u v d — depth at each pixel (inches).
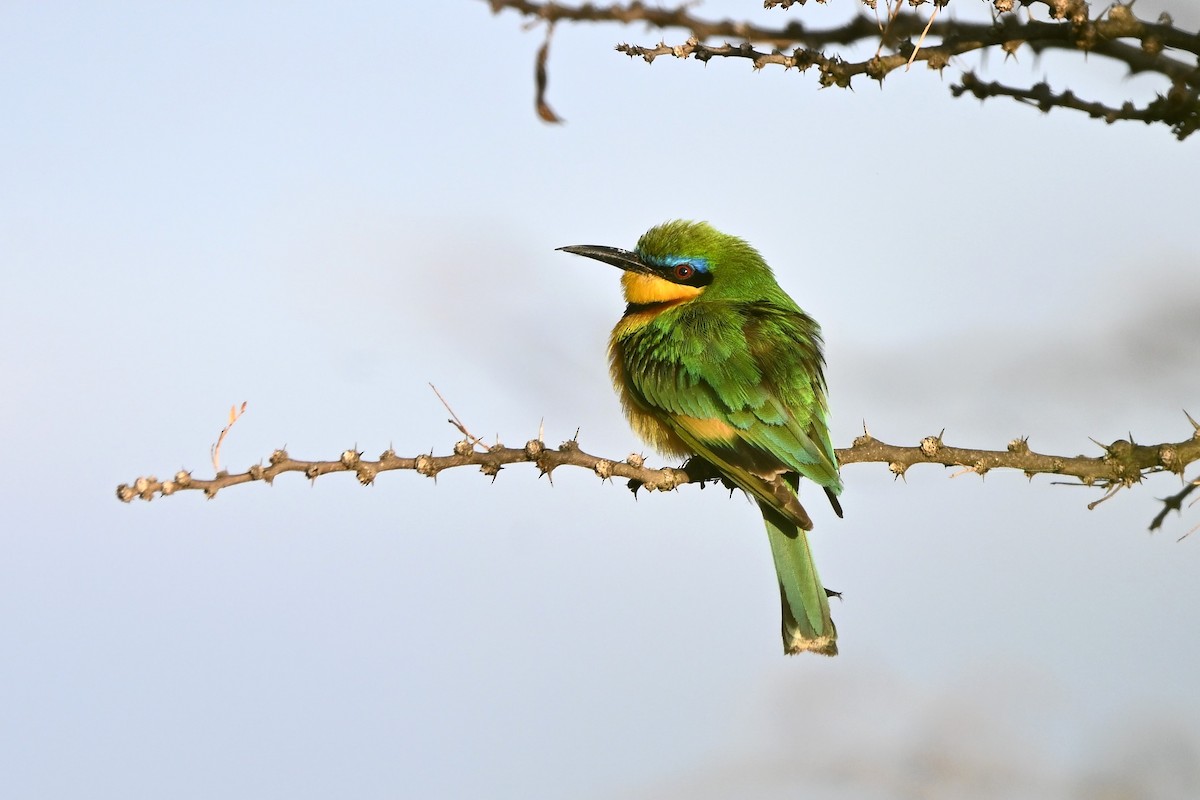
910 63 282.5
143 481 293.7
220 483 299.7
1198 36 262.8
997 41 288.2
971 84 308.3
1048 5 267.1
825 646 403.2
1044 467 332.8
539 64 281.7
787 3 290.0
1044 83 304.7
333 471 319.9
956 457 345.7
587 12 281.6
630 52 308.3
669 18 284.0
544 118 283.4
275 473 306.8
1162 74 281.9
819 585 411.8
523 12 280.8
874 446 353.4
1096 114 299.3
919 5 282.0
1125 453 324.2
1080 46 268.8
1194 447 318.7
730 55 304.0
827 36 294.4
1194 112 285.3
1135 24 263.1
